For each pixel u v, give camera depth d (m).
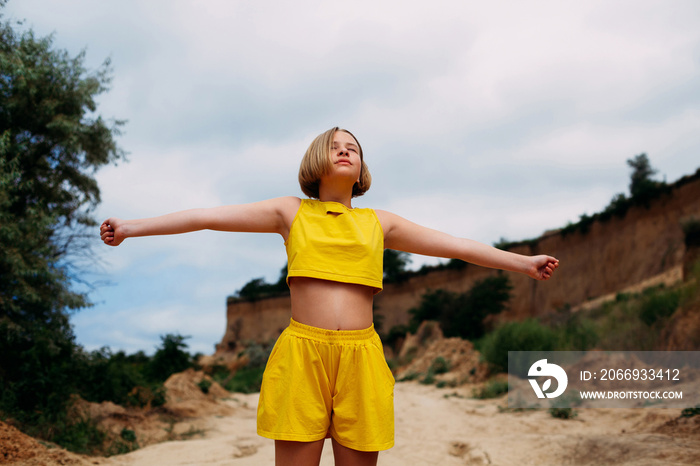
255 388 20.88
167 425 8.89
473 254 2.19
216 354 61.97
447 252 2.21
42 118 9.62
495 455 5.60
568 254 41.44
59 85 9.80
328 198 2.24
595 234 39.78
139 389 9.91
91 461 5.27
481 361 18.23
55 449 5.23
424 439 7.35
